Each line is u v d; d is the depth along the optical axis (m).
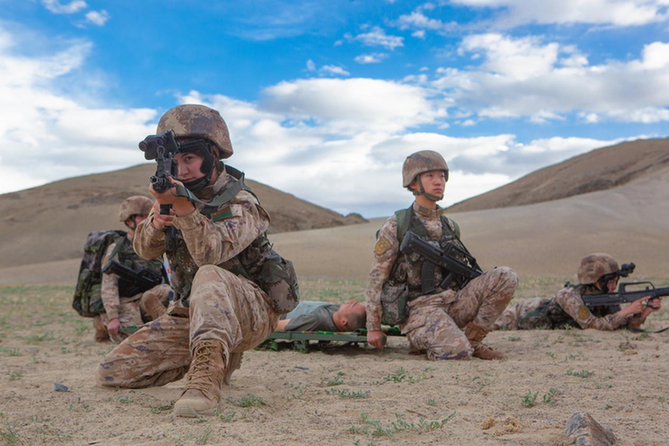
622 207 60.41
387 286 5.87
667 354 5.30
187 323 3.73
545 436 2.66
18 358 5.95
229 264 3.49
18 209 105.19
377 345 5.94
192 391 3.04
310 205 139.88
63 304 16.27
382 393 3.72
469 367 4.74
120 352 3.71
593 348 6.03
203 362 3.09
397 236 5.82
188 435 2.65
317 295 16.38
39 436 2.75
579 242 41.59
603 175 122.69
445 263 5.77
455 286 5.89
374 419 3.03
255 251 3.52
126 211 6.96
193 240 3.09
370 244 48.03
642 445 2.54
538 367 4.59
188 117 3.32
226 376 3.91
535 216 55.81
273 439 2.63
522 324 8.03
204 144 3.28
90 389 3.76
